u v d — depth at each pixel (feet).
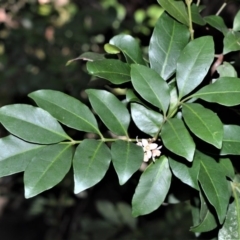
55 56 4.13
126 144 1.46
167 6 1.60
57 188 3.82
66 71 4.05
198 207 1.74
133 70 1.46
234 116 1.66
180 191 1.77
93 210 4.96
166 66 1.58
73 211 4.33
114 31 3.87
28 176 1.39
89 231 4.13
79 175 1.38
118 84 1.59
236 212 1.58
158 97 1.45
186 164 1.44
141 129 1.48
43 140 1.46
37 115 1.48
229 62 1.78
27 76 4.09
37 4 4.14
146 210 1.47
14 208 6.24
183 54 1.50
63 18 4.52
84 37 4.12
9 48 4.26
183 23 1.60
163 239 3.85
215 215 1.56
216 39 1.83
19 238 6.29
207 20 1.68
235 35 1.62
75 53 4.20
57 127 1.49
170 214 3.89
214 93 1.45
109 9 4.05
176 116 1.51
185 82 1.48
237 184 1.61
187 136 1.35
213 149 1.50
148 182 1.48
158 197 1.48
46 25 4.25
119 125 1.52
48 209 4.39
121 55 1.69
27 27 4.17
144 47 2.58
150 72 1.46
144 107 1.49
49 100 1.51
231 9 3.54
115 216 4.01
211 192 1.44
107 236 3.99
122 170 1.40
